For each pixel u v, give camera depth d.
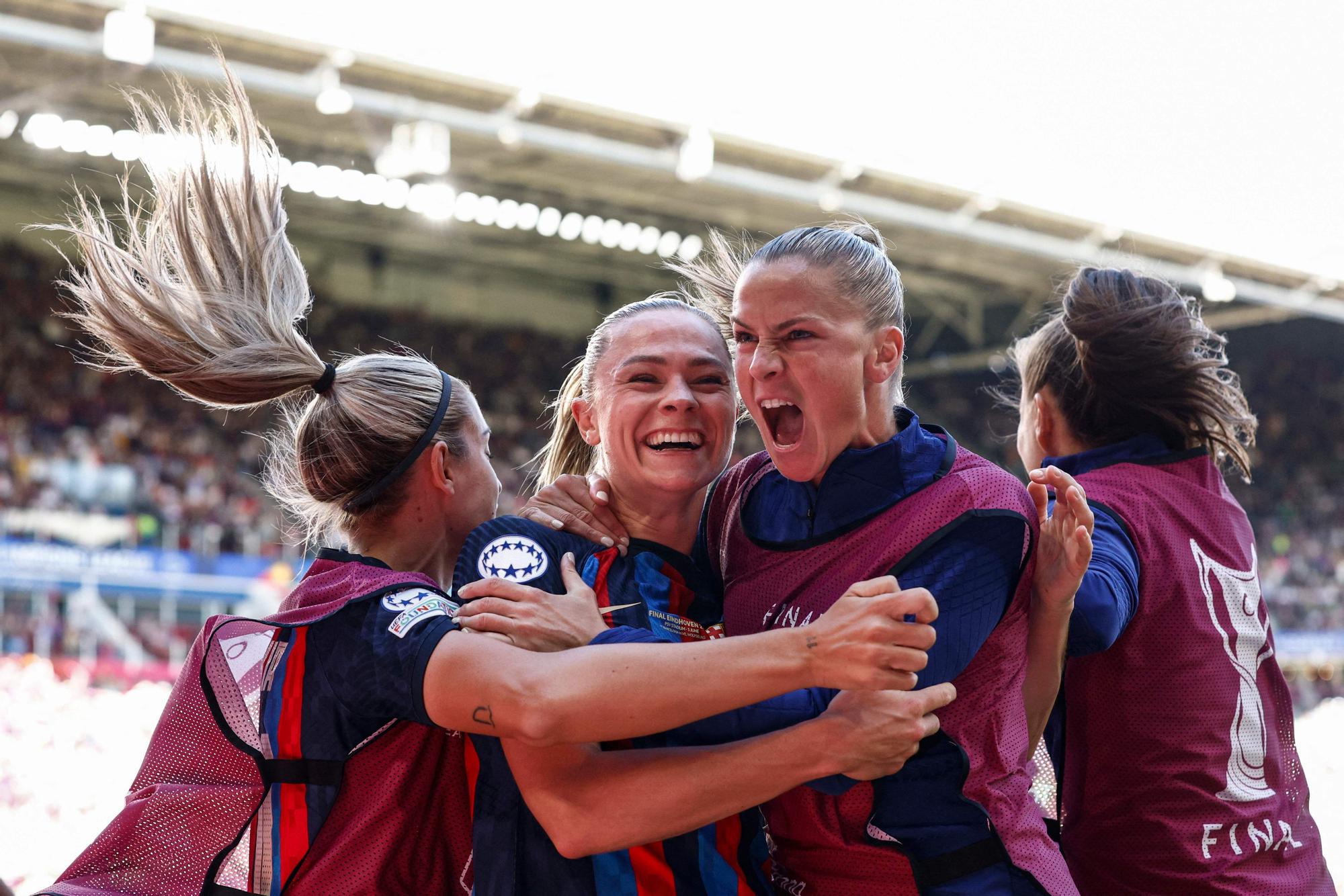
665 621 1.91
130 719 8.93
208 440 17.19
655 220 19.28
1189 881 2.05
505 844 1.77
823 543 1.82
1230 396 2.31
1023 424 2.43
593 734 1.57
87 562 13.09
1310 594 19.14
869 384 1.82
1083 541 1.74
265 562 14.27
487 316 22.94
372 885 1.78
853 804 1.76
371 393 1.99
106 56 11.62
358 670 1.75
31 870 6.98
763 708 1.69
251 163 2.01
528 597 1.72
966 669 1.76
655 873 1.76
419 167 13.99
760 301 1.76
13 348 16.94
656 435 1.94
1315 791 8.70
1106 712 2.11
